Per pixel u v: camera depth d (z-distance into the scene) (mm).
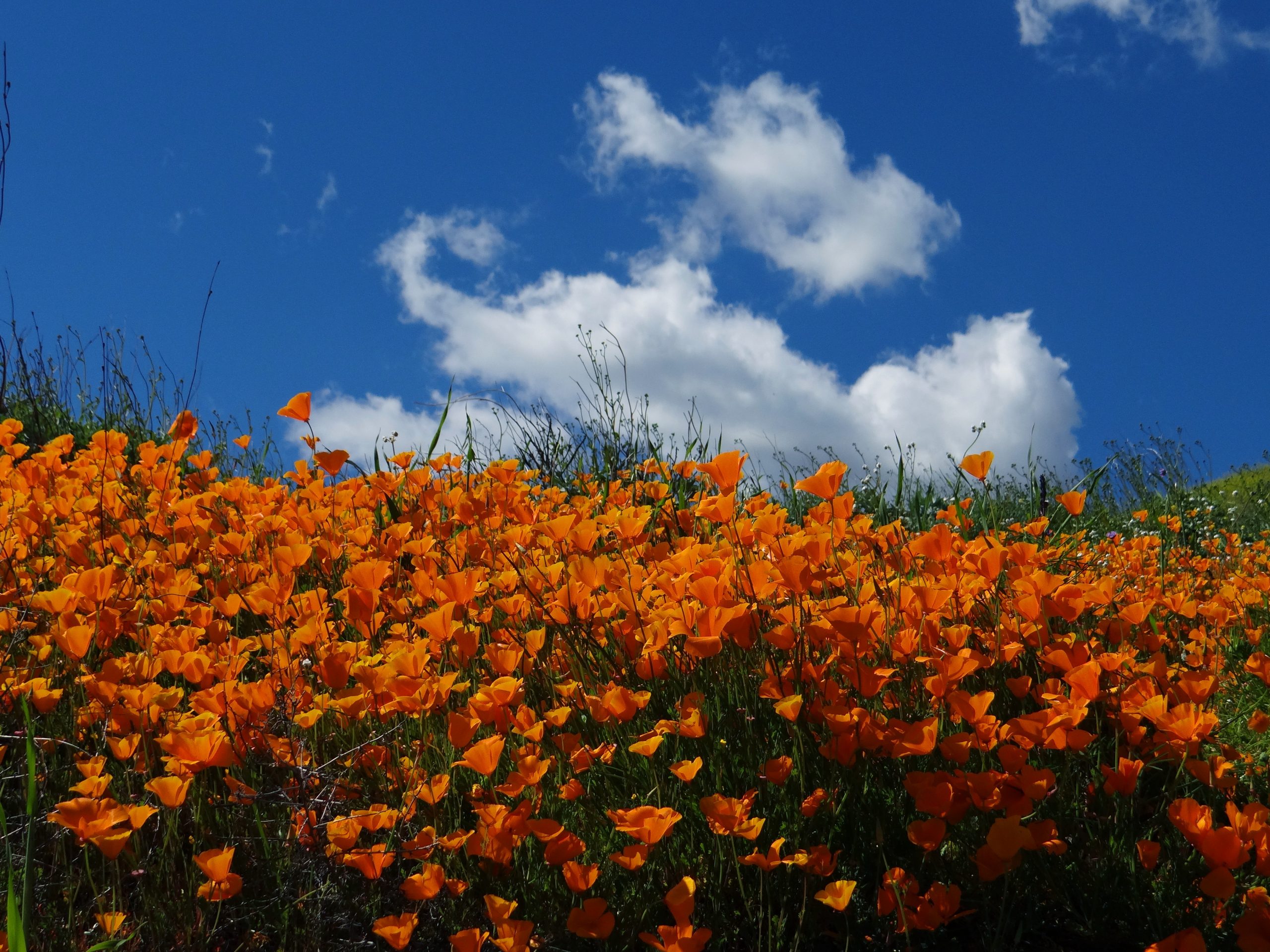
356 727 2070
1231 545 4742
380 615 2312
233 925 1677
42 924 1627
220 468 5500
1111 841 1757
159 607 2338
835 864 1561
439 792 1698
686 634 1917
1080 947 1612
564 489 5117
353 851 1601
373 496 3312
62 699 2262
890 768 1900
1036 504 5637
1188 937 1367
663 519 3309
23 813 1851
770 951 1507
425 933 1651
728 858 1706
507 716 1791
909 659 2000
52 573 2855
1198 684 1827
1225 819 1865
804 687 1963
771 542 2215
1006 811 1621
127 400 6297
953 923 1673
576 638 2301
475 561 2941
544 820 1543
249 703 1838
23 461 3486
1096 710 2061
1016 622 2246
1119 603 2807
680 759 1907
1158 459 7281
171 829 1744
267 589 2219
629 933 1582
